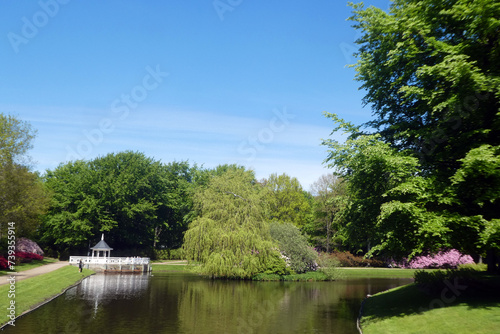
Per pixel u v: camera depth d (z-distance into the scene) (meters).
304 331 15.12
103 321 16.42
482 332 11.12
